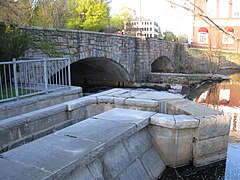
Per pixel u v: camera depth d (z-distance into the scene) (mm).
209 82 20859
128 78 20609
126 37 19188
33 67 9469
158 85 21469
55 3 21578
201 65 27406
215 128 4711
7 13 12141
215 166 4832
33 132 4715
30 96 6008
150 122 4574
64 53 13094
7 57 8188
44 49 11750
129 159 3840
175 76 21125
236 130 7676
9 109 5105
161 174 4391
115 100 5801
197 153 4609
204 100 14641
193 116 4652
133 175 3758
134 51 20625
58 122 5258
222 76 21531
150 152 4430
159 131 4574
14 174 2574
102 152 3301
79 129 3924
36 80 9562
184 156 4633
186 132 4520
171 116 4633
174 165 4582
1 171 2641
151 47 22656
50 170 2643
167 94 6383
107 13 31375
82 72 22391
